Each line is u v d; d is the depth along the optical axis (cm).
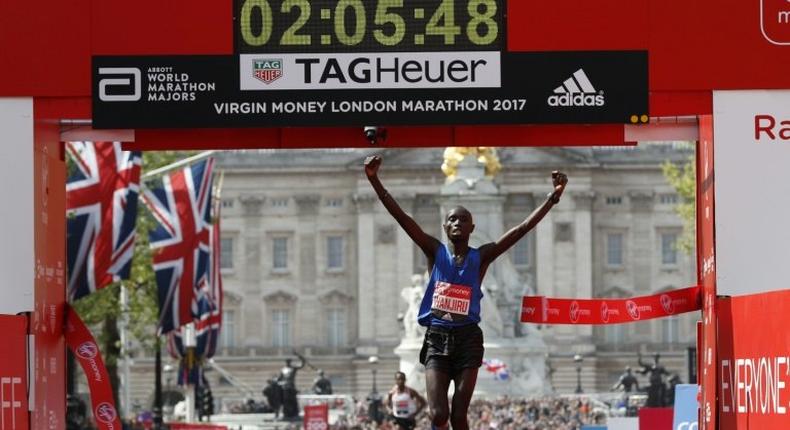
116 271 5575
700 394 2814
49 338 2728
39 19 2595
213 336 8338
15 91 2595
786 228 2605
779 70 2602
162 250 6600
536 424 9981
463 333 2334
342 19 2569
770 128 2606
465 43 2570
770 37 2602
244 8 2573
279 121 2572
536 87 2573
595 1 2580
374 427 9112
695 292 2814
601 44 2581
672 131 2778
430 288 2373
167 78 2581
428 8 2569
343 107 2566
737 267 2606
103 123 2580
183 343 8494
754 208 2606
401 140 2734
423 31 2566
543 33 2578
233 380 19238
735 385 2509
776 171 2606
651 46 2592
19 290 2592
